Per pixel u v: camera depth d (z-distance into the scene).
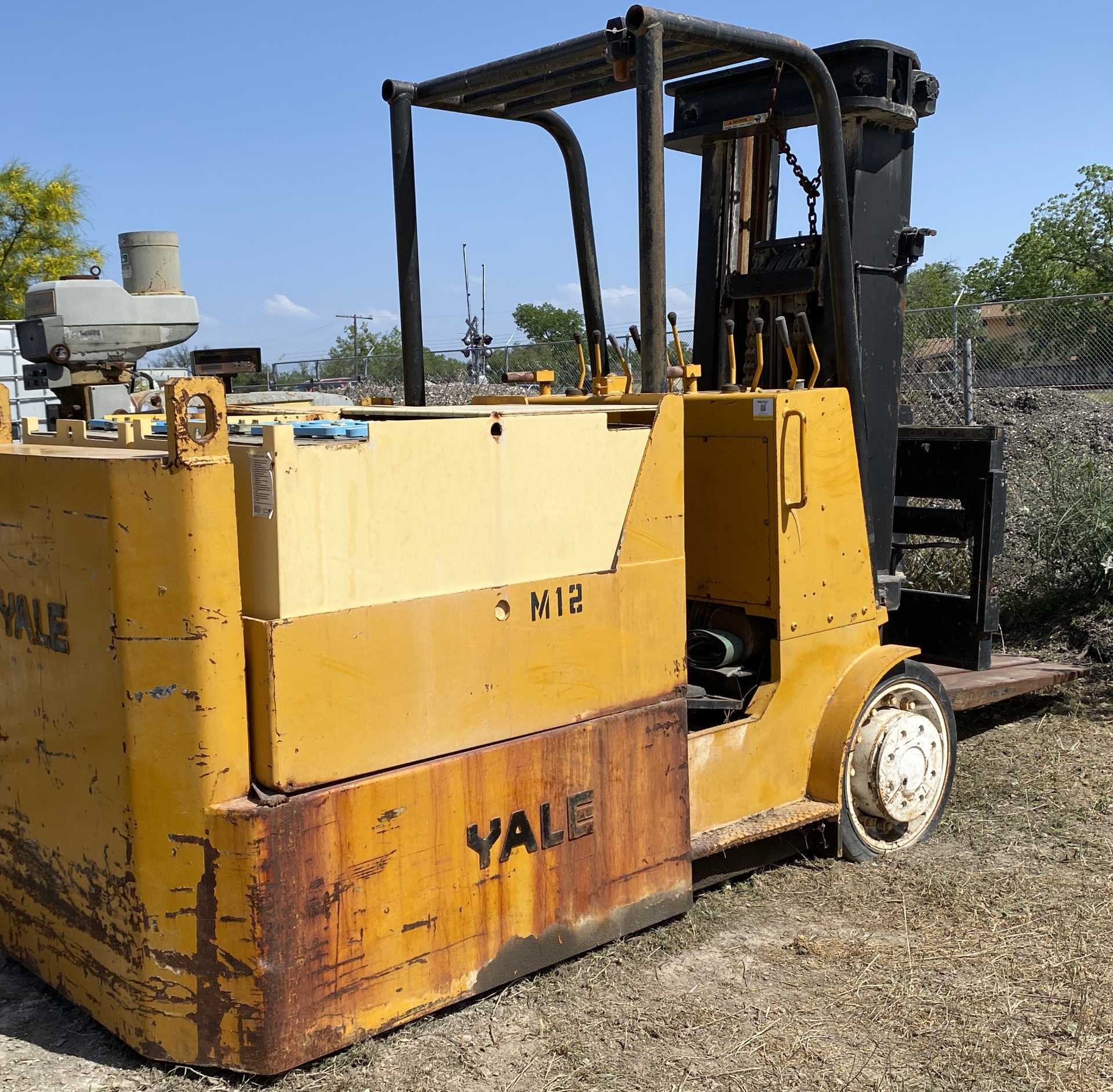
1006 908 3.81
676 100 4.61
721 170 4.61
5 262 28.09
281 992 2.71
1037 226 39.09
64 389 6.82
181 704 2.67
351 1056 2.86
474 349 17.83
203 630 2.63
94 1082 2.82
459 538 2.95
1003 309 15.62
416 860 2.92
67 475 2.82
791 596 3.90
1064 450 9.46
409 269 4.52
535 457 3.09
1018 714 6.01
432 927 2.97
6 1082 2.82
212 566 2.63
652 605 3.41
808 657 4.02
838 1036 3.06
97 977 2.97
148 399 6.52
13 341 11.98
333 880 2.77
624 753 3.37
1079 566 7.71
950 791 4.59
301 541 2.67
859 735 4.18
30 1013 3.15
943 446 5.34
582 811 3.28
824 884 4.00
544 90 4.25
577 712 3.25
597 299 5.09
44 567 2.96
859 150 4.15
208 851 2.68
